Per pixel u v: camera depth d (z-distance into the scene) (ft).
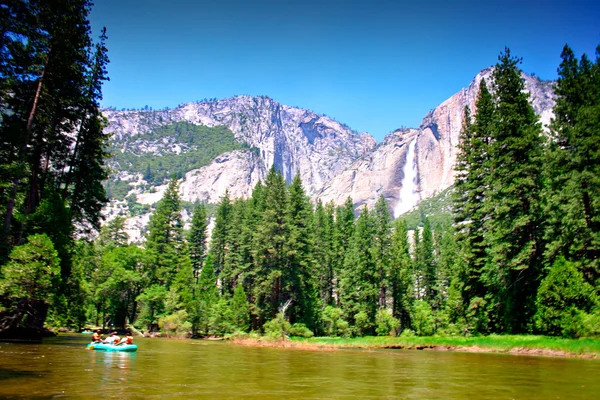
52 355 65.57
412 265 267.18
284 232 175.32
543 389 42.04
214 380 45.78
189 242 260.83
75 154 118.11
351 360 76.18
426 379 49.55
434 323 187.93
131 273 202.39
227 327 172.04
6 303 84.38
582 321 89.25
